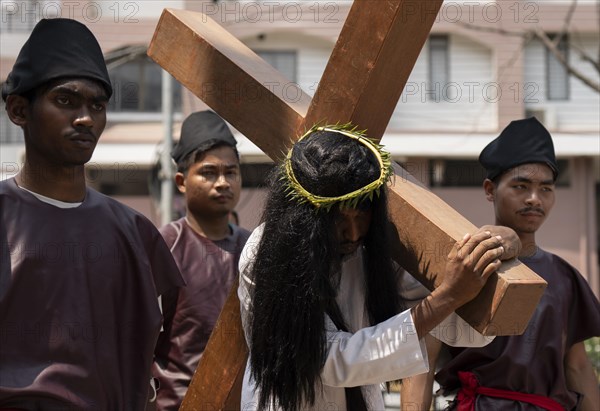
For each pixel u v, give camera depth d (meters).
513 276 3.06
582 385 4.72
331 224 3.24
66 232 3.58
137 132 20.36
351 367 3.27
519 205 4.63
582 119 20.56
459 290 3.11
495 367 4.46
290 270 3.25
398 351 3.22
